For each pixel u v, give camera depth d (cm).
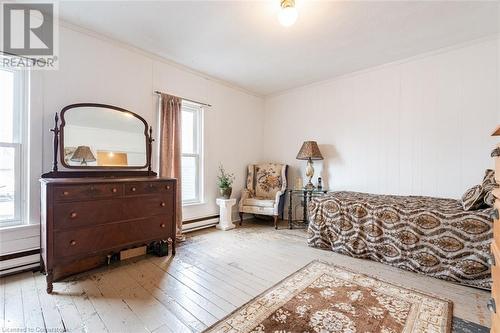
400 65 330
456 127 291
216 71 369
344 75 380
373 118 354
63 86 246
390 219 250
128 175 285
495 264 96
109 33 265
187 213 359
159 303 177
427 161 311
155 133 322
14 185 223
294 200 443
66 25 246
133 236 238
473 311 168
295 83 421
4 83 219
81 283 204
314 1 207
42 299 179
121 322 155
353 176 375
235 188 436
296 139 446
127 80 293
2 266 211
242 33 262
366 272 230
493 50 268
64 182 195
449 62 295
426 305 174
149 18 237
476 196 211
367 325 152
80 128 252
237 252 281
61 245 194
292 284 205
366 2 209
